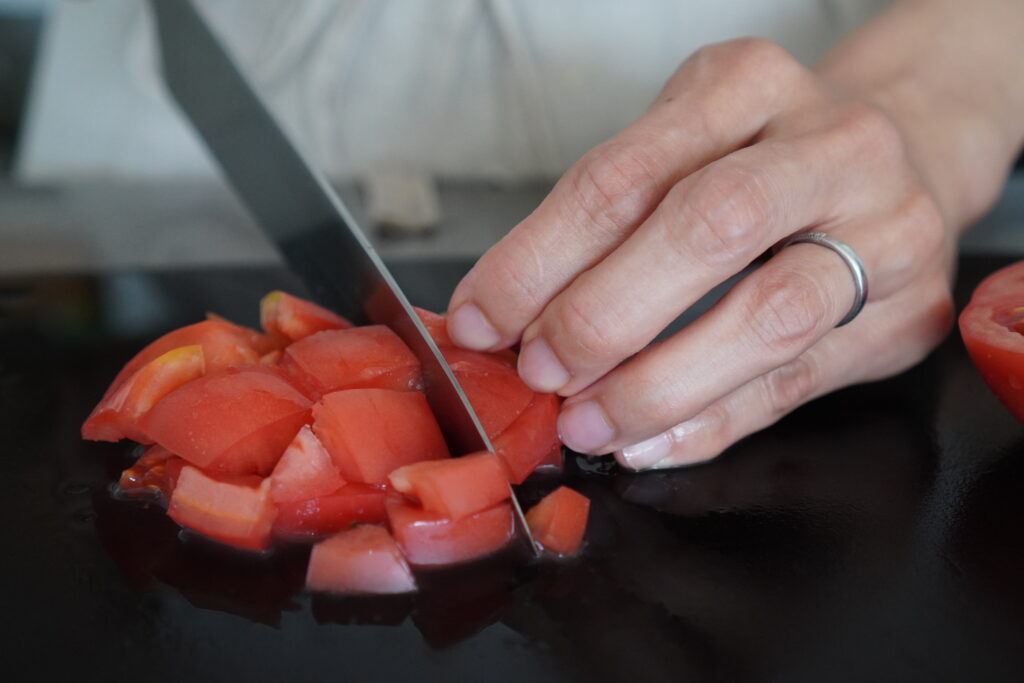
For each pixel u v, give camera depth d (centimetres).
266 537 28
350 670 25
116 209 46
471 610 26
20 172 49
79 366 35
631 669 25
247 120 37
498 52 49
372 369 29
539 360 27
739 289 28
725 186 27
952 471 30
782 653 26
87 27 50
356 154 51
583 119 50
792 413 33
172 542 28
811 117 30
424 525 27
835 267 28
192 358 30
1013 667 25
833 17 47
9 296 39
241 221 45
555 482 30
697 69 30
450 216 45
